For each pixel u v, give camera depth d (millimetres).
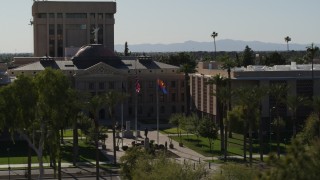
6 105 102562
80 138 180750
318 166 45094
